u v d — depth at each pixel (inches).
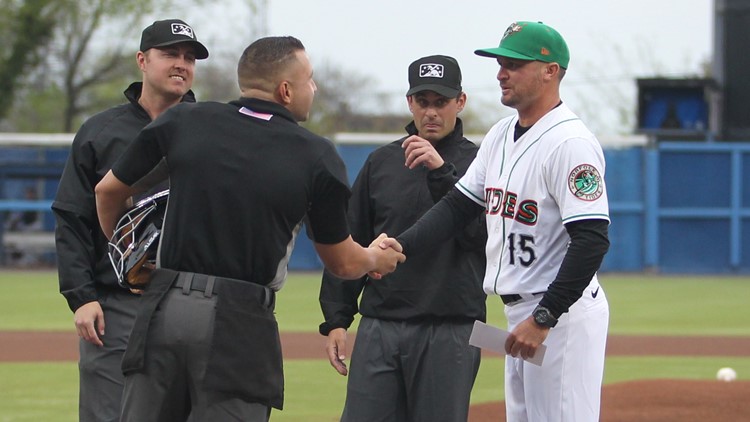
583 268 456.8
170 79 557.0
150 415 431.2
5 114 3516.2
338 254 451.8
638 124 2458.2
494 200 494.0
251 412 431.5
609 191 2394.2
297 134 435.8
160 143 438.6
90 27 3570.4
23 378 1009.5
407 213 577.3
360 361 582.9
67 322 1498.5
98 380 549.0
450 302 564.1
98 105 3767.2
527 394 491.5
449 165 554.3
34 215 2613.2
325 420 813.2
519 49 477.1
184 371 427.8
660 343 1300.4
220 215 427.5
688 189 2388.0
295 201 430.6
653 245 2384.4
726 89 2434.8
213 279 427.5
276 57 441.1
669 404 846.5
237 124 434.3
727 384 932.0
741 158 2372.0
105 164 548.1
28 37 3422.7
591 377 482.9
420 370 571.2
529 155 479.2
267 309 436.5
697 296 1908.2
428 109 582.2
